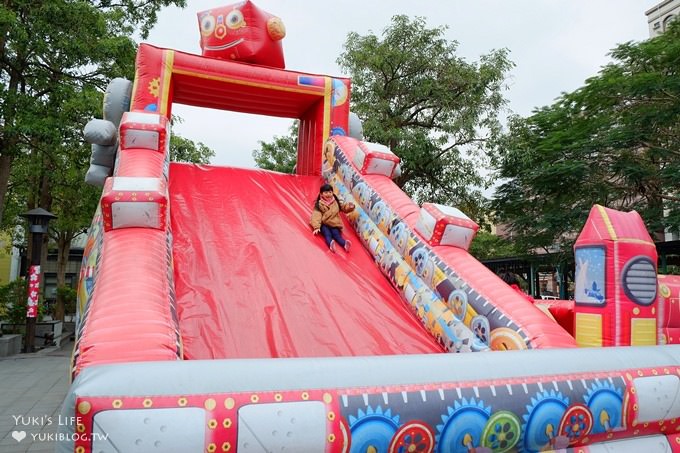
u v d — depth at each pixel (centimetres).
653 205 1655
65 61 1449
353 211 672
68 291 2186
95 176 736
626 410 328
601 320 404
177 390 234
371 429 260
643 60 1560
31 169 1700
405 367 288
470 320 455
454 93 1959
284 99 808
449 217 523
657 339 423
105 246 419
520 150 1794
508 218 2044
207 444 230
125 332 295
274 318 472
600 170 1677
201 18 809
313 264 570
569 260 1792
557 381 314
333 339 462
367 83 1938
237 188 689
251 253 560
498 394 295
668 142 1585
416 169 1983
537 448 306
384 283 574
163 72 712
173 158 2009
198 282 499
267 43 785
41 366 1152
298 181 751
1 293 1546
